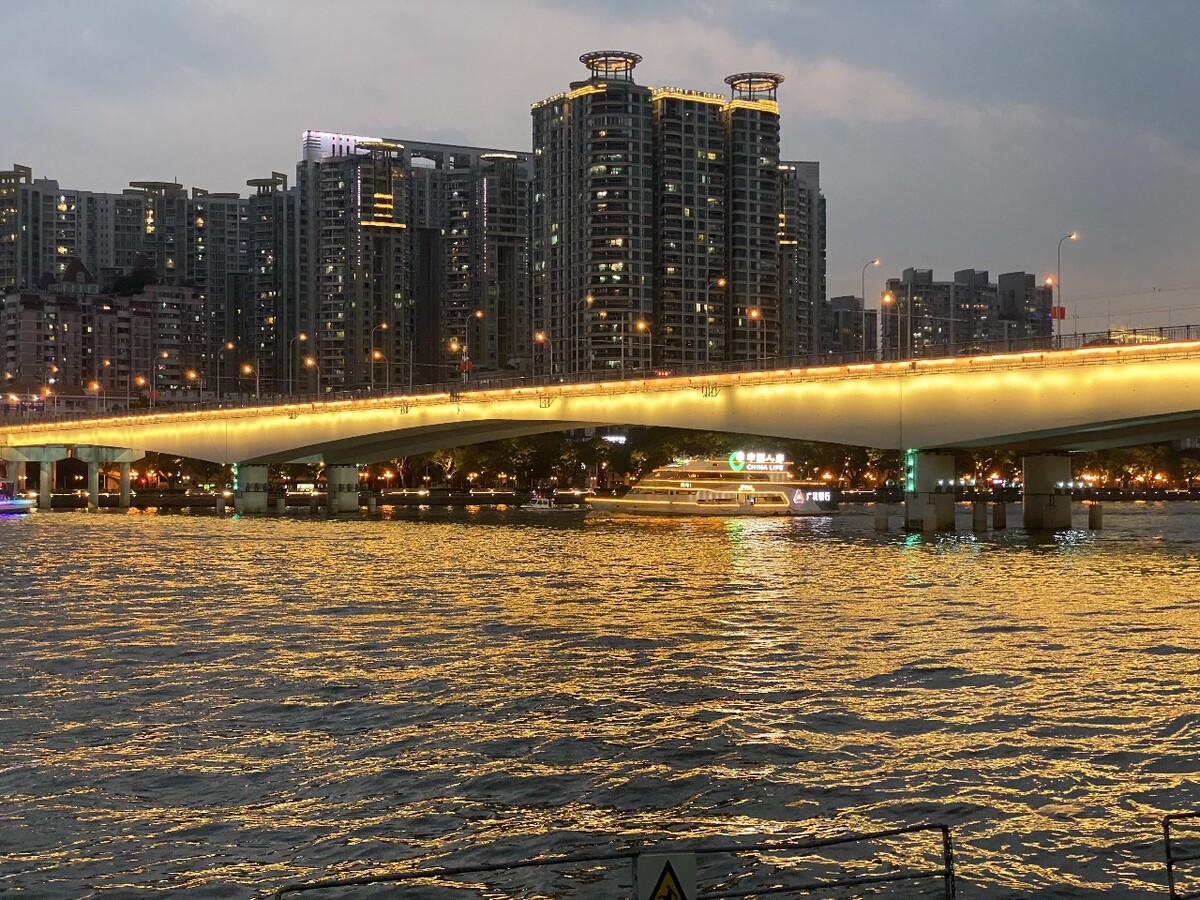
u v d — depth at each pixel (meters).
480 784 31.72
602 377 138.25
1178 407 95.12
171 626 60.22
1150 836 27.59
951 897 19.25
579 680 45.28
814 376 115.62
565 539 128.12
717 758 34.03
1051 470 137.38
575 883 25.27
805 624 59.66
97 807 30.05
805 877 25.45
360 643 54.41
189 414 180.38
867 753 34.44
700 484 186.75
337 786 31.66
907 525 129.38
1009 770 32.69
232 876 25.70
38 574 88.19
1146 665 47.34
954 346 108.94
